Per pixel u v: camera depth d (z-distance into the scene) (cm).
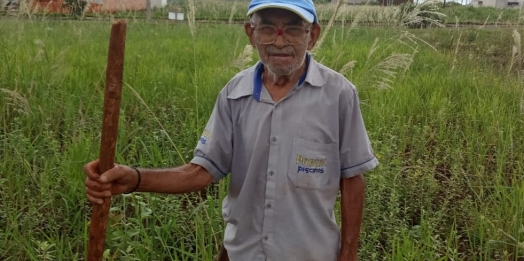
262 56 239
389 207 414
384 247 419
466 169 576
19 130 521
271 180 249
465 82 880
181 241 394
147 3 1711
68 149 510
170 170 250
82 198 439
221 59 980
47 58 730
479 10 3025
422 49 1320
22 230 404
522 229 386
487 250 400
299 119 247
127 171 230
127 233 377
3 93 642
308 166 248
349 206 260
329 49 1109
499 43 1549
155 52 1039
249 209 259
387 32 1295
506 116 704
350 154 254
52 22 1237
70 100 626
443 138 638
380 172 457
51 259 362
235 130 259
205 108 629
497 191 462
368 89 723
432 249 398
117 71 212
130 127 605
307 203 251
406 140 621
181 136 580
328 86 250
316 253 256
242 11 2123
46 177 449
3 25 855
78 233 405
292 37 234
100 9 1452
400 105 714
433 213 451
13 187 451
